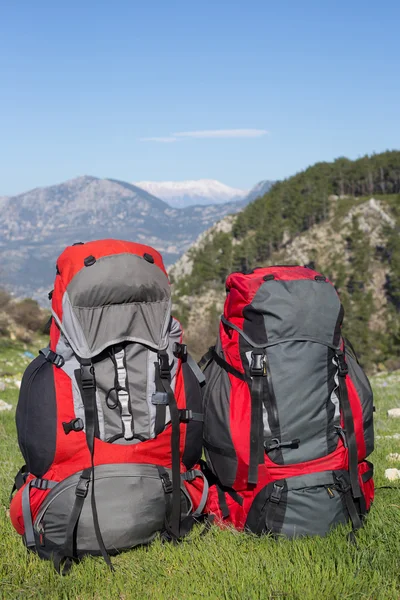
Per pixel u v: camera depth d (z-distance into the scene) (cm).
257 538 384
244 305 401
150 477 379
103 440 376
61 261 405
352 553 346
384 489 484
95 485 370
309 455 385
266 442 384
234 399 400
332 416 393
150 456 383
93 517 363
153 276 397
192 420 401
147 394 384
